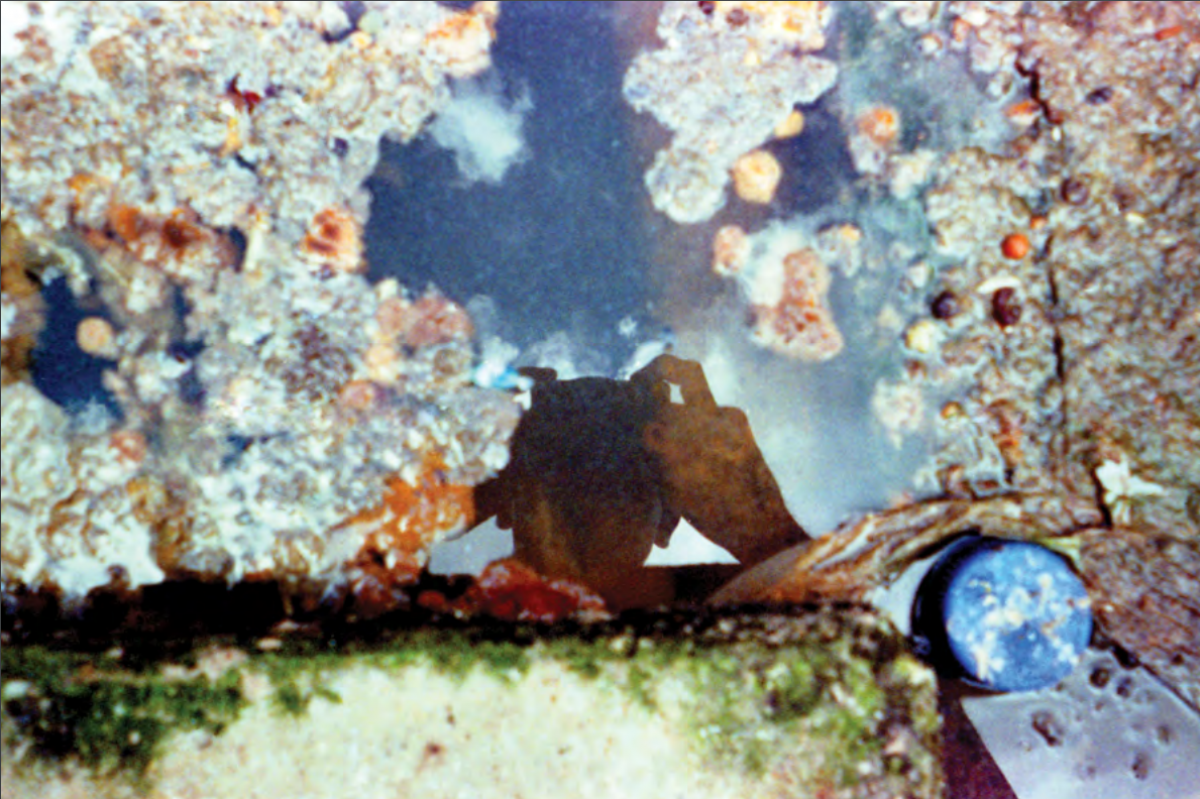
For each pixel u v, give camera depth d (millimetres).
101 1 1535
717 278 1635
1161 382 1546
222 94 1560
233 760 1273
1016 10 1636
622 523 1585
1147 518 1533
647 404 1622
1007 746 1516
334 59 1598
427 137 1623
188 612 1500
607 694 1299
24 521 1495
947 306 1590
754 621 1372
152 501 1520
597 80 1656
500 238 1628
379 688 1289
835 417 1617
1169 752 1524
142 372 1534
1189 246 1547
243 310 1554
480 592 1532
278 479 1545
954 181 1623
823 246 1628
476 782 1280
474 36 1636
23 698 1275
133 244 1530
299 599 1520
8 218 1515
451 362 1597
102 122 1531
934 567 1498
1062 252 1590
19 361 1518
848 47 1658
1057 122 1607
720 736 1297
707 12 1643
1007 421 1588
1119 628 1529
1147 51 1594
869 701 1317
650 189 1643
